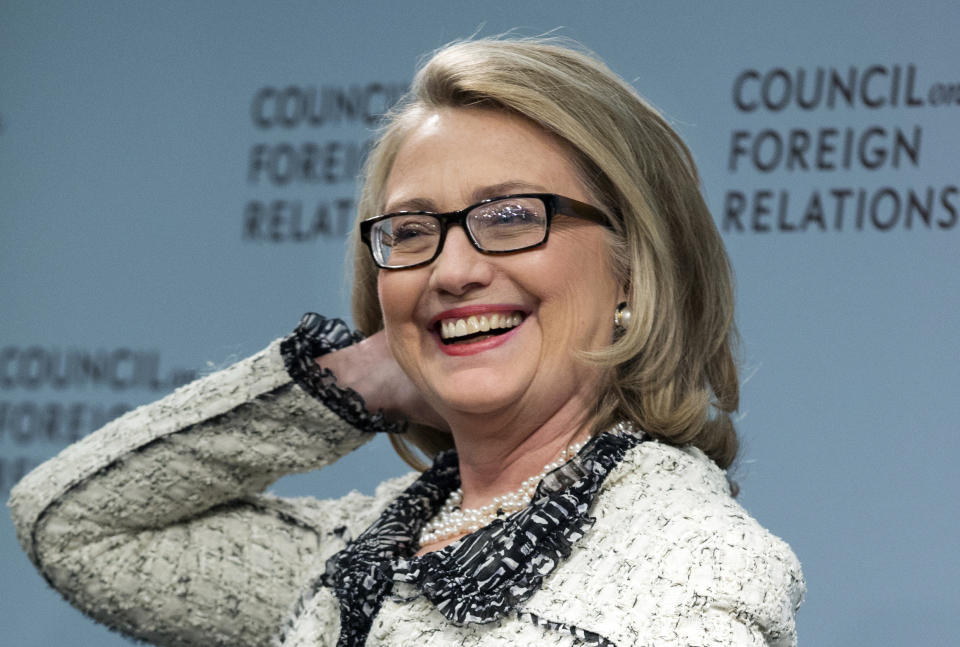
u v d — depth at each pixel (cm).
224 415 789
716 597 551
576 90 655
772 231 1202
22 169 1482
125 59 1477
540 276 634
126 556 809
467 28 1365
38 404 1436
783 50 1230
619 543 592
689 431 657
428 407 777
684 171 686
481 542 610
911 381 1141
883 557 1121
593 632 557
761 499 1158
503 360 640
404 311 664
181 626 806
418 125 680
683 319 677
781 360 1177
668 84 1259
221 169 1429
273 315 1395
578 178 654
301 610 733
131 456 805
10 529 1421
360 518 773
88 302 1445
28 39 1505
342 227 1388
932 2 1188
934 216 1160
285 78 1424
